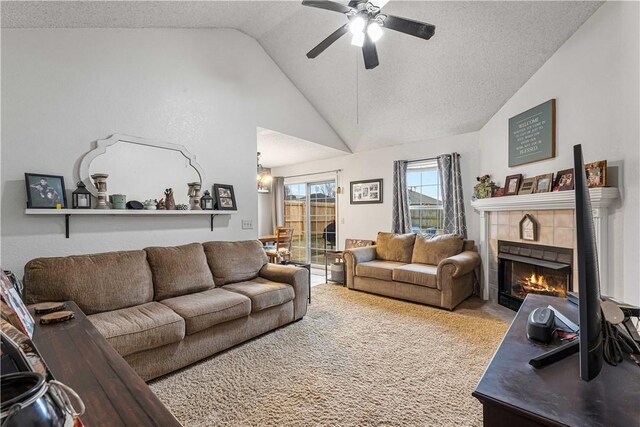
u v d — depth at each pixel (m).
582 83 2.60
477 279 4.13
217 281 3.04
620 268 2.26
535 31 2.83
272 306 2.88
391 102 4.23
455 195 4.34
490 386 0.83
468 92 3.70
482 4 2.80
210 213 3.30
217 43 3.51
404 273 3.88
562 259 2.90
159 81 3.02
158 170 2.99
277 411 1.76
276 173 7.02
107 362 1.10
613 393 0.78
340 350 2.54
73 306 1.89
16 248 2.23
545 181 3.00
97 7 2.33
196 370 2.22
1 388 0.53
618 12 2.24
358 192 5.56
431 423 1.65
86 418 0.75
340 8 2.18
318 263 6.41
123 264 2.45
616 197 2.27
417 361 2.34
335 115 4.82
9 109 2.22
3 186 2.19
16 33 2.25
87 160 2.54
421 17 3.10
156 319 2.09
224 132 3.55
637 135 2.10
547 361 0.94
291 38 3.75
